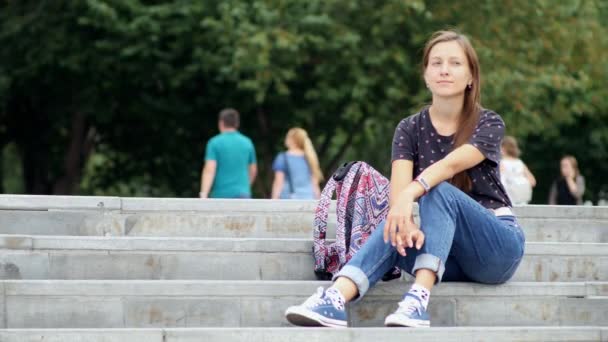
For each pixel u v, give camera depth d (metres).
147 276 10.19
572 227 12.17
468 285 9.63
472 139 9.34
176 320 9.42
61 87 32.53
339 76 30.38
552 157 40.41
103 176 35.88
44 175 35.88
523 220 12.09
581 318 9.81
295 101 31.83
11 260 10.06
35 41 30.94
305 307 8.85
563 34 30.92
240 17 28.66
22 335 8.51
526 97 29.94
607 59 32.25
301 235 11.80
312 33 29.28
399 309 8.89
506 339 8.68
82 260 10.12
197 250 10.26
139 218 11.56
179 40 30.11
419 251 9.04
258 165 33.97
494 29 30.33
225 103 32.25
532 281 10.60
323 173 33.00
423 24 30.11
